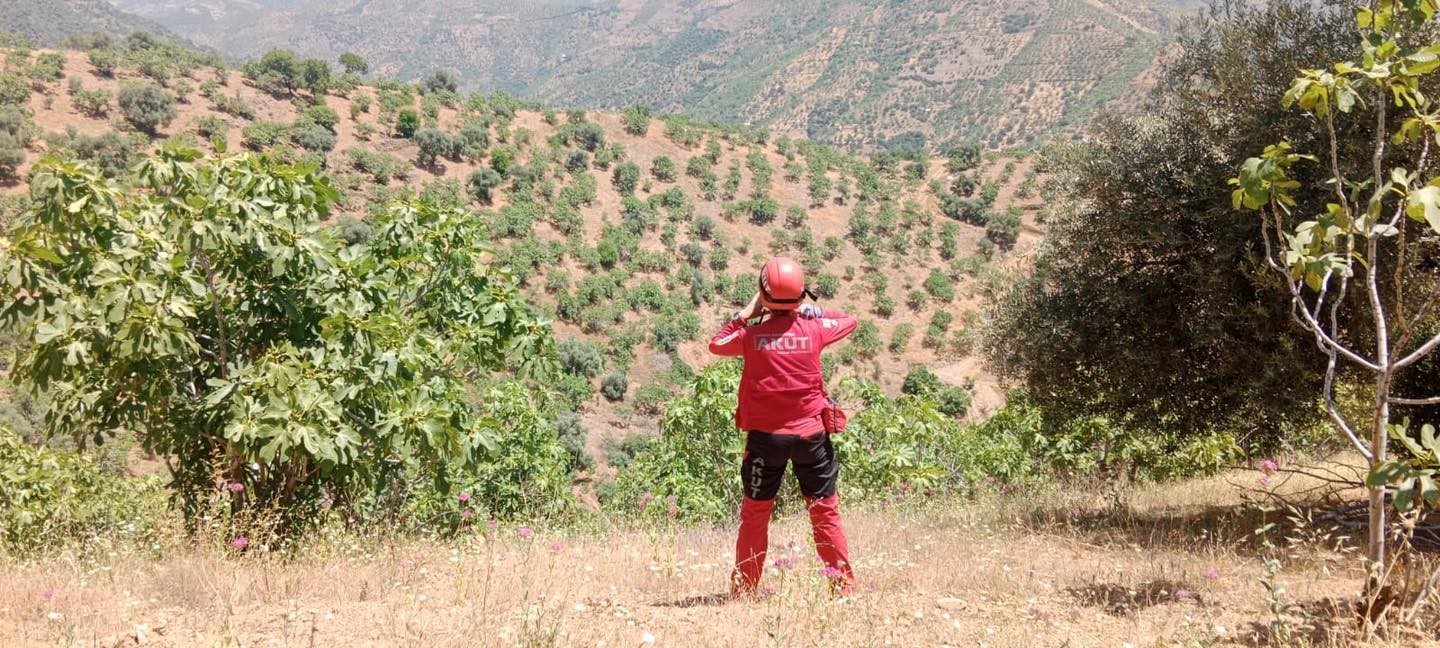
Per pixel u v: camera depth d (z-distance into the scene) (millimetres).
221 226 5809
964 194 116625
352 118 99750
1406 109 6422
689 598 4250
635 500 11781
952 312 92938
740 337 4082
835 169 122000
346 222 75312
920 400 12992
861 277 97062
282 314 6707
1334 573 4680
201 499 5738
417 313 7359
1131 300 8094
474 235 7840
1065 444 13539
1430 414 7164
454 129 104125
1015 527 7160
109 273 5504
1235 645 3371
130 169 5801
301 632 3451
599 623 3596
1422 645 3174
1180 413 8523
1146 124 8336
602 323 79562
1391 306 6578
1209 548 5535
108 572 4480
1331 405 3389
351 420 6164
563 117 116438
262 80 101188
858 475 11406
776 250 100125
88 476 10594
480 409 11047
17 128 76562
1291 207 6867
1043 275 9336
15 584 4086
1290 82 7070
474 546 5348
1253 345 7391
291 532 5793
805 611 3695
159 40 115750
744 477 4141
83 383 6332
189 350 6246
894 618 3725
